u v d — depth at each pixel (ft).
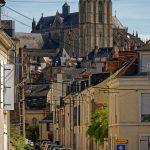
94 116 251.19
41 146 413.80
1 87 157.79
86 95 305.32
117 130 212.84
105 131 244.42
